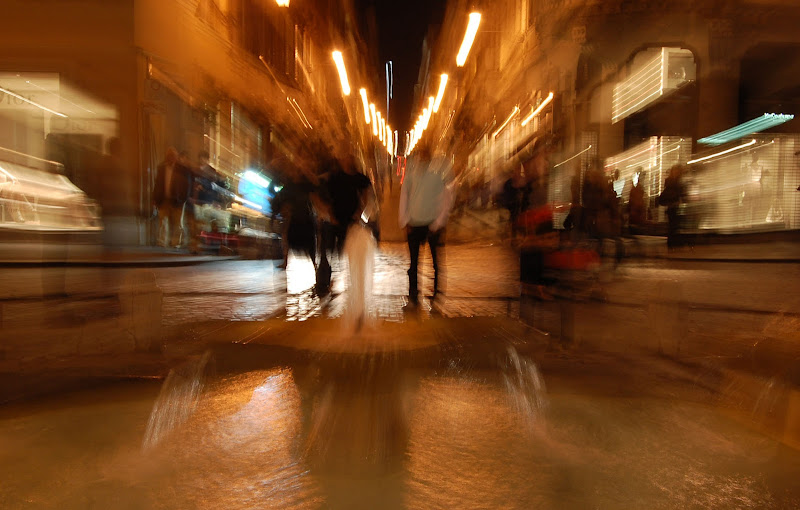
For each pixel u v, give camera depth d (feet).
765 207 76.43
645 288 34.63
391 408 12.34
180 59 73.05
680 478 9.42
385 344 19.03
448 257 59.00
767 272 43.62
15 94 60.49
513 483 9.14
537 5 99.71
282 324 22.53
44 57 60.59
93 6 61.16
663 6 76.79
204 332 20.97
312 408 12.41
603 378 15.24
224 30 89.10
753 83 79.20
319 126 116.37
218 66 86.89
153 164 64.95
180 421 11.73
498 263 52.54
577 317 19.06
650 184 81.82
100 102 61.62
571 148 87.61
